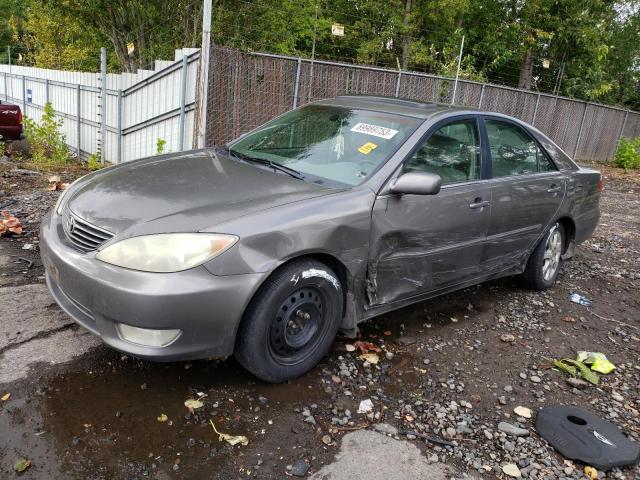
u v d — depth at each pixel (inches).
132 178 132.8
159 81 354.6
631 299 209.3
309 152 149.6
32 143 442.0
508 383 138.7
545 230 192.7
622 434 119.6
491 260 172.4
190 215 111.0
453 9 641.0
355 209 126.5
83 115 496.4
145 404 112.3
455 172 155.1
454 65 610.9
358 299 134.1
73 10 541.0
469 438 114.8
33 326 136.1
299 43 645.9
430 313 174.7
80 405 110.0
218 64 322.3
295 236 115.1
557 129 649.6
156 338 105.4
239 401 116.6
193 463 98.0
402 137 144.6
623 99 1039.6
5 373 116.8
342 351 142.0
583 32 794.2
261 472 97.7
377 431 112.9
